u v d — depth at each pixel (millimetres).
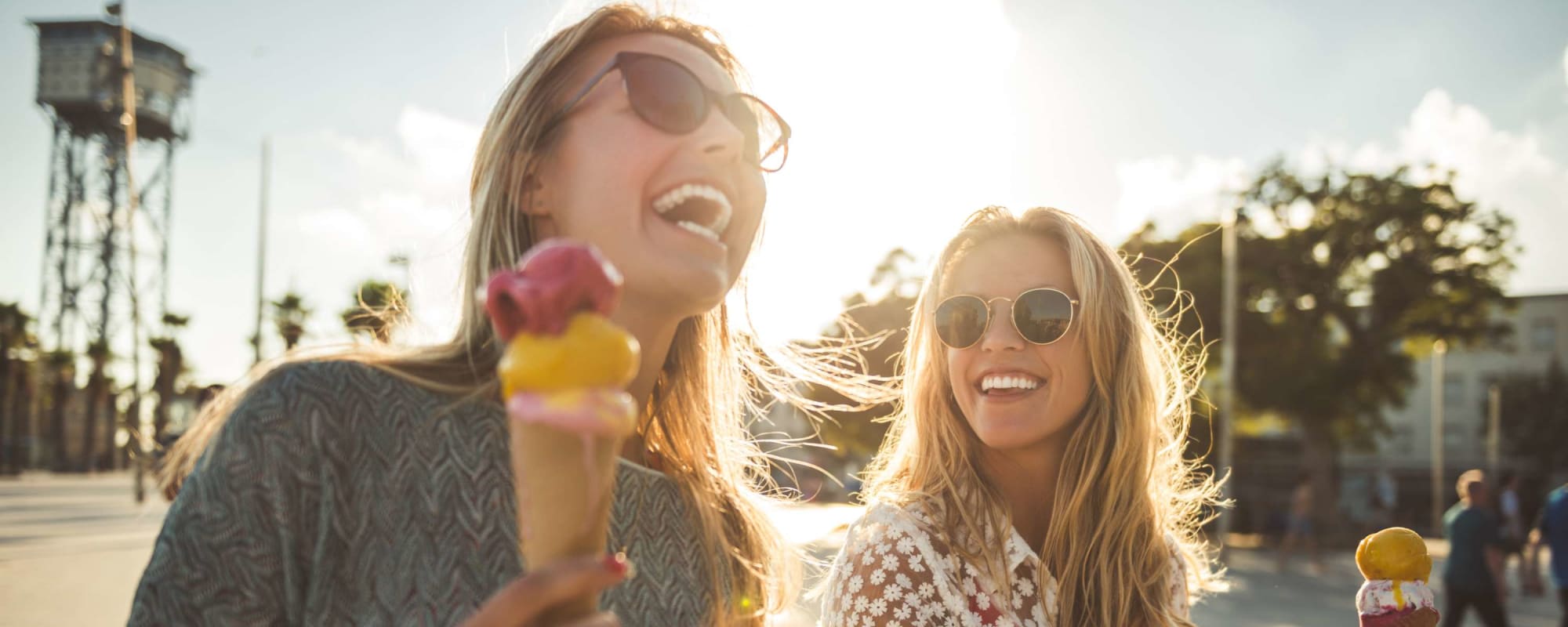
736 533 1625
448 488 1080
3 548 13711
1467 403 61656
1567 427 54594
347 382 1078
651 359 1322
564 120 1221
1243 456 38688
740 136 1264
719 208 1248
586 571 630
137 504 21703
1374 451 35219
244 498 998
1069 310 2035
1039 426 2037
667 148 1188
